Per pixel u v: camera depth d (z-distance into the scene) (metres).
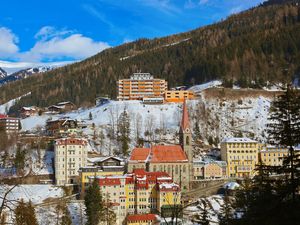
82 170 187.00
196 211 140.75
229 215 76.69
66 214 139.62
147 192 172.25
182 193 194.25
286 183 45.12
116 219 159.50
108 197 165.75
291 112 44.91
